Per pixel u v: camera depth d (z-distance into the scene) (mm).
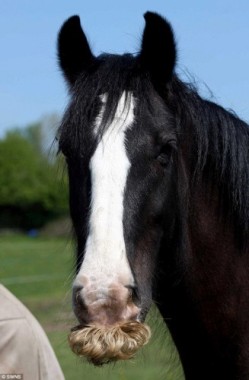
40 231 49688
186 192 3732
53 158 4172
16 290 18469
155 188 3441
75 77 3980
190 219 3818
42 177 53094
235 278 3824
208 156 3854
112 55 3863
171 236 3637
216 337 3844
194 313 3865
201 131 3836
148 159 3418
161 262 3734
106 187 3283
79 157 3455
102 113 3500
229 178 3842
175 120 3670
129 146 3387
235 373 3805
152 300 3654
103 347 3020
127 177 3326
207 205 3842
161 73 3711
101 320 3057
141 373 8523
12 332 2447
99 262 3121
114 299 3057
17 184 53000
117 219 3225
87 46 3973
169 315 3943
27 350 2455
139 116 3482
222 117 3934
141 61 3760
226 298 3822
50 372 2492
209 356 3879
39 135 66062
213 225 3838
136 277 3279
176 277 3781
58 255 26891
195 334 3887
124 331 3061
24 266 23422
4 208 52688
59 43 3994
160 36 3734
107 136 3402
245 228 3834
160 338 4402
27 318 2504
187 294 3846
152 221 3441
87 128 3482
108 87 3574
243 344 3791
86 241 3234
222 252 3834
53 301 16562
